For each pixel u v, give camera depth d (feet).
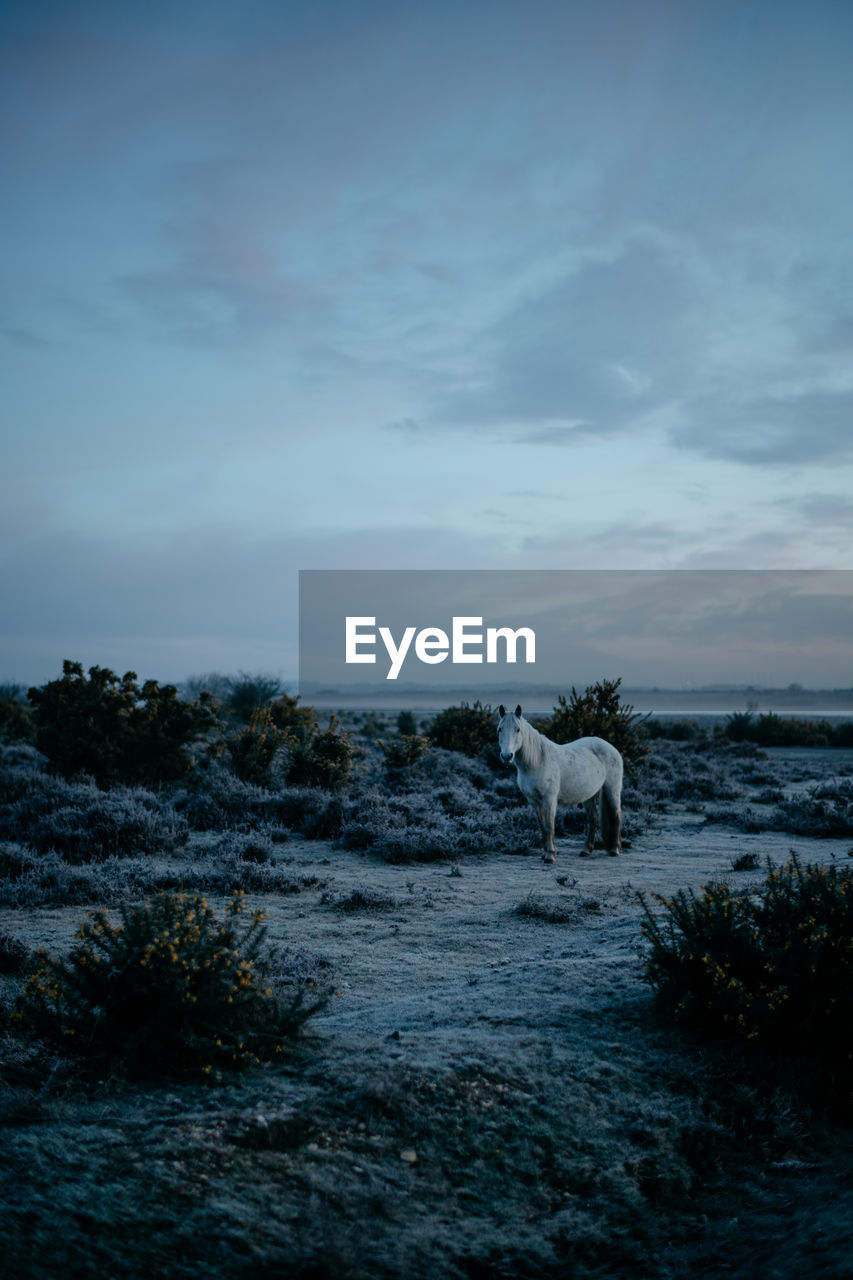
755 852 43.83
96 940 17.67
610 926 28.71
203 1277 11.11
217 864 37.73
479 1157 14.17
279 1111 14.56
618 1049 18.03
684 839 50.57
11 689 160.76
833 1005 17.71
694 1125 15.80
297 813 53.47
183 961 16.61
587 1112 15.66
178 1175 12.81
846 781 74.43
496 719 91.15
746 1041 18.17
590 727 70.64
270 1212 12.35
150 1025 16.07
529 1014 19.63
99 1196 12.28
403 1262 11.86
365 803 53.11
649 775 77.56
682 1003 18.95
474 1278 11.89
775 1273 12.18
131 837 41.68
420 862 42.60
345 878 38.24
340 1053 17.01
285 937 27.99
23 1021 16.84
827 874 22.02
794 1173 14.94
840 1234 12.85
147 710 63.41
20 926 28.81
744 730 163.02
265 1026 17.17
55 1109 14.58
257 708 70.13
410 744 74.84
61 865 36.50
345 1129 14.34
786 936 19.86
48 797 49.67
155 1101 15.05
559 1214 13.39
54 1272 10.86
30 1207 11.91
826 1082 17.43
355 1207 12.69
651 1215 13.74
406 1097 15.26
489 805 58.29
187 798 55.26
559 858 44.19
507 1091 15.85
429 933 28.66
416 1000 21.27
